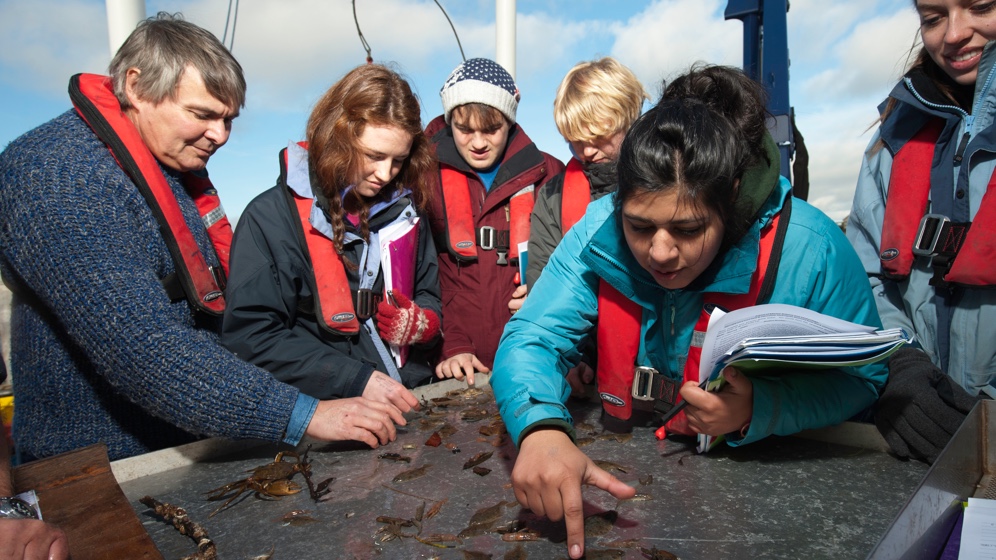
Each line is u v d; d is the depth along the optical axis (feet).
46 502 2.98
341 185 5.65
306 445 4.44
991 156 5.16
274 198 5.73
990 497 3.15
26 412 4.90
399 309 6.01
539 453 3.04
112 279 4.12
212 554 2.89
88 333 4.08
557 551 2.88
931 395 3.74
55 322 4.72
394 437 4.42
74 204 4.22
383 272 6.12
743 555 2.77
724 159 3.11
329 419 4.27
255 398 4.21
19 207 4.16
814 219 3.97
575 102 6.88
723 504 3.27
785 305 3.57
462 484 3.64
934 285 5.39
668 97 4.04
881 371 3.98
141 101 4.86
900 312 5.96
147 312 4.15
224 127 5.16
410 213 6.39
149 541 2.73
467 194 8.13
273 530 3.16
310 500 3.51
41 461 3.31
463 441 4.36
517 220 8.06
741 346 3.27
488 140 7.97
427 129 9.06
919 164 5.63
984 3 5.01
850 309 3.97
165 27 4.89
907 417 3.75
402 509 3.35
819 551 2.80
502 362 3.88
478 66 7.85
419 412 5.10
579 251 4.39
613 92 6.73
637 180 3.17
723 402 3.63
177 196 5.38
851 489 3.43
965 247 5.09
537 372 3.71
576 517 2.77
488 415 4.91
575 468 2.93
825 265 3.90
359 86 5.44
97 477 3.18
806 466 3.77
